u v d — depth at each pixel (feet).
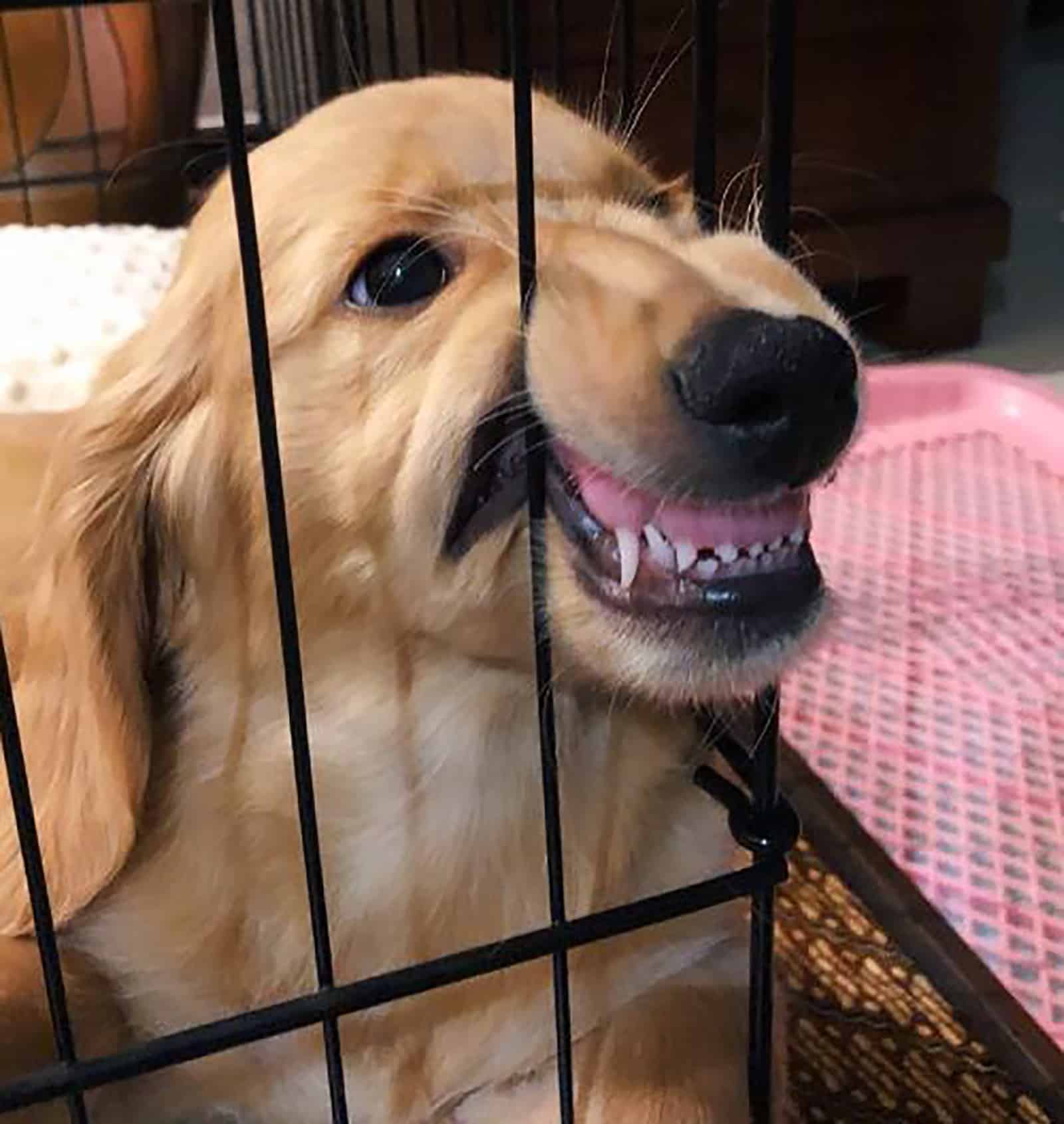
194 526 2.69
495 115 2.56
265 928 2.78
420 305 2.43
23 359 4.44
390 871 2.77
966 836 3.84
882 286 6.96
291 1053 2.80
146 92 6.51
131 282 4.91
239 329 2.54
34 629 2.79
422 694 2.66
